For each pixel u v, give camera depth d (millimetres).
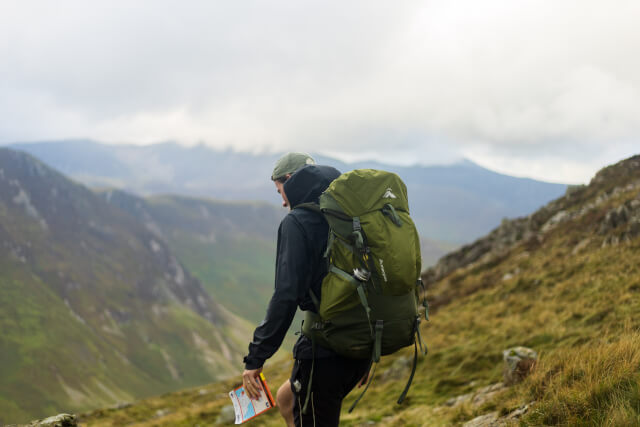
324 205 2957
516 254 35969
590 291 17812
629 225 23969
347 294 2779
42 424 4195
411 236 2938
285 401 3486
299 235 2955
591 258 23562
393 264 2766
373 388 15312
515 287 25359
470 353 14609
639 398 3570
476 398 8852
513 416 5285
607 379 4117
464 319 23266
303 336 3170
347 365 3051
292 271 2859
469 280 35750
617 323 10562
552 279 23516
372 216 2873
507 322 18703
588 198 38219
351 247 2838
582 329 12172
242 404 3025
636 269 17984
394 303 2850
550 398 4527
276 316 2820
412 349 19391
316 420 3150
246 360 2891
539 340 12734
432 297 36500
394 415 11094
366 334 2830
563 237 32281
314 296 2963
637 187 31188
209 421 18891
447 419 7578
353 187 2963
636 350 4750
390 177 3111
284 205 3639
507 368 8727
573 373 5098
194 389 42219
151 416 28266
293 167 3531
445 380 12430
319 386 3082
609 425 3311
